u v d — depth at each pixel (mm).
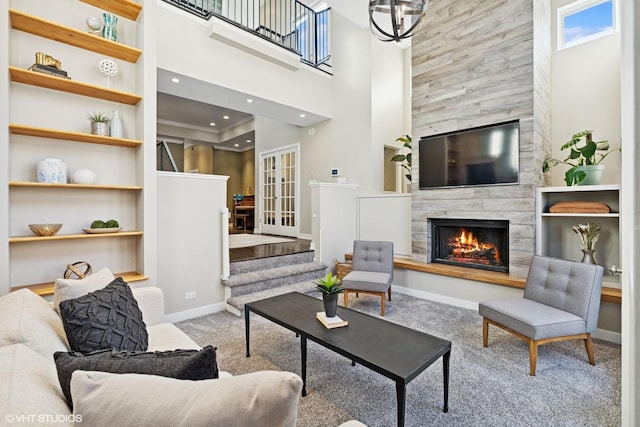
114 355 990
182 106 7574
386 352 1819
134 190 3246
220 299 3914
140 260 3139
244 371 2410
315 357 2617
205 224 3785
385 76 5863
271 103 5203
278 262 4762
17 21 2551
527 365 2451
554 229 3789
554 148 4000
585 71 3783
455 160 4078
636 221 1126
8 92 2389
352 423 968
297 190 6969
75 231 2986
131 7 3047
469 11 3930
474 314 3625
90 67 3031
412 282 4391
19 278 2725
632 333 1163
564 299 2537
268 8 6922
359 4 4887
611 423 1804
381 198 5207
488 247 4008
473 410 1926
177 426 667
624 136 1239
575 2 3842
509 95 3594
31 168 2768
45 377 1015
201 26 4230
